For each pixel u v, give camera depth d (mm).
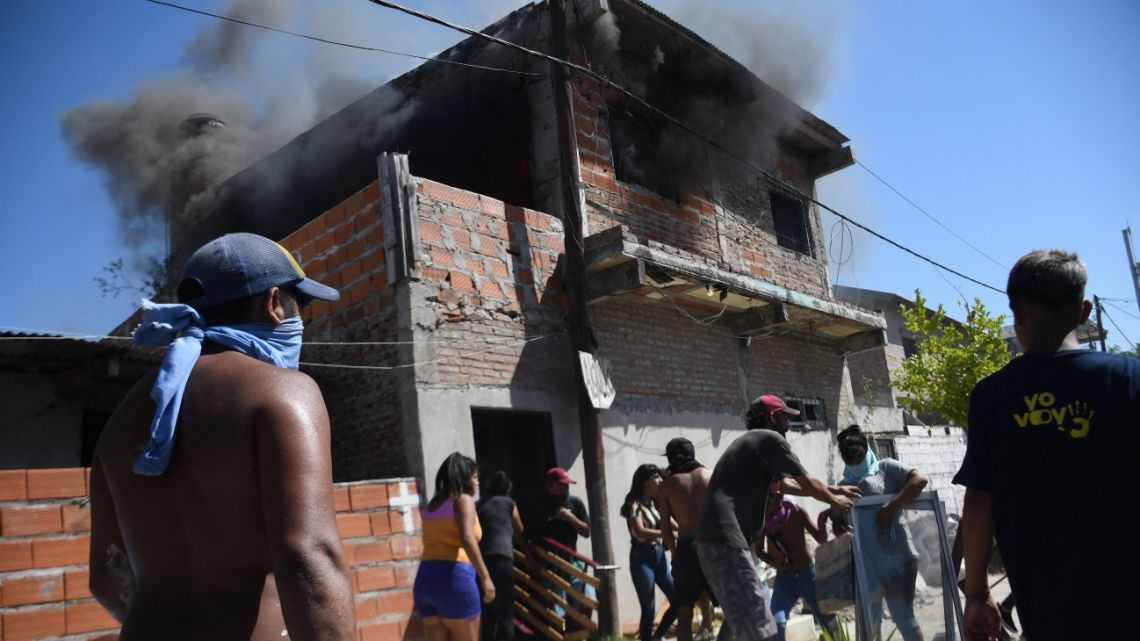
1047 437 2449
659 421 9930
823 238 14734
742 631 4586
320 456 1480
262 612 1456
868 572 4754
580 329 8633
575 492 8609
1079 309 2631
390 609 6473
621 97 10828
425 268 7871
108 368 7438
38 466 7914
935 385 14016
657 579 7535
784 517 6008
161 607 1481
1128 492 2305
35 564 4812
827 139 14461
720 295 10312
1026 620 2463
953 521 9219
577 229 8820
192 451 1486
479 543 6469
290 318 1793
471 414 7930
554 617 7258
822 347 13977
